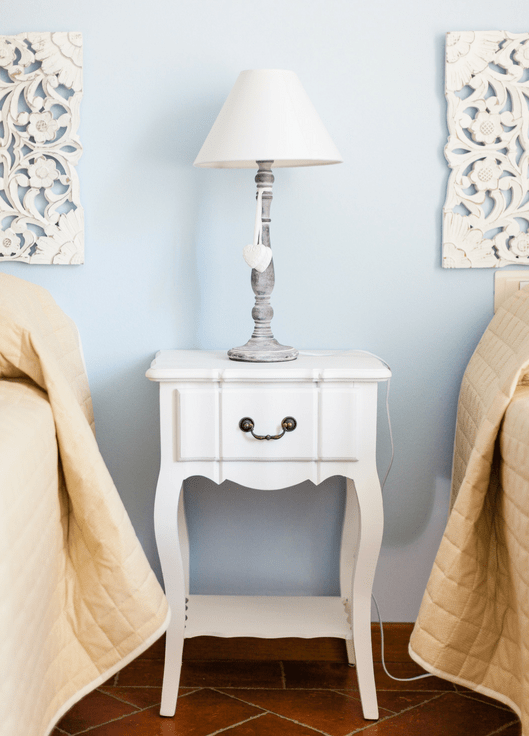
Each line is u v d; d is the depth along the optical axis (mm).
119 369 1648
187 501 1651
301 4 1558
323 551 1667
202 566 1670
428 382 1652
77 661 1168
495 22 1562
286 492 1651
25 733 908
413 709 1414
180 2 1560
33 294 1455
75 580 1188
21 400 1137
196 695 1463
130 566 1178
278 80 1359
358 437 1338
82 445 1169
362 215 1610
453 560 1201
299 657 1629
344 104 1581
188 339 1646
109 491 1181
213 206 1606
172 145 1594
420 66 1570
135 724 1351
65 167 1582
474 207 1594
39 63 1585
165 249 1619
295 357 1449
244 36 1567
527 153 1578
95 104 1582
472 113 1592
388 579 1680
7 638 836
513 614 1156
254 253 1392
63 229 1594
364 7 1557
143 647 1184
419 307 1636
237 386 1325
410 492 1670
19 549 901
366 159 1595
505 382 1187
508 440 1139
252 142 1303
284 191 1603
